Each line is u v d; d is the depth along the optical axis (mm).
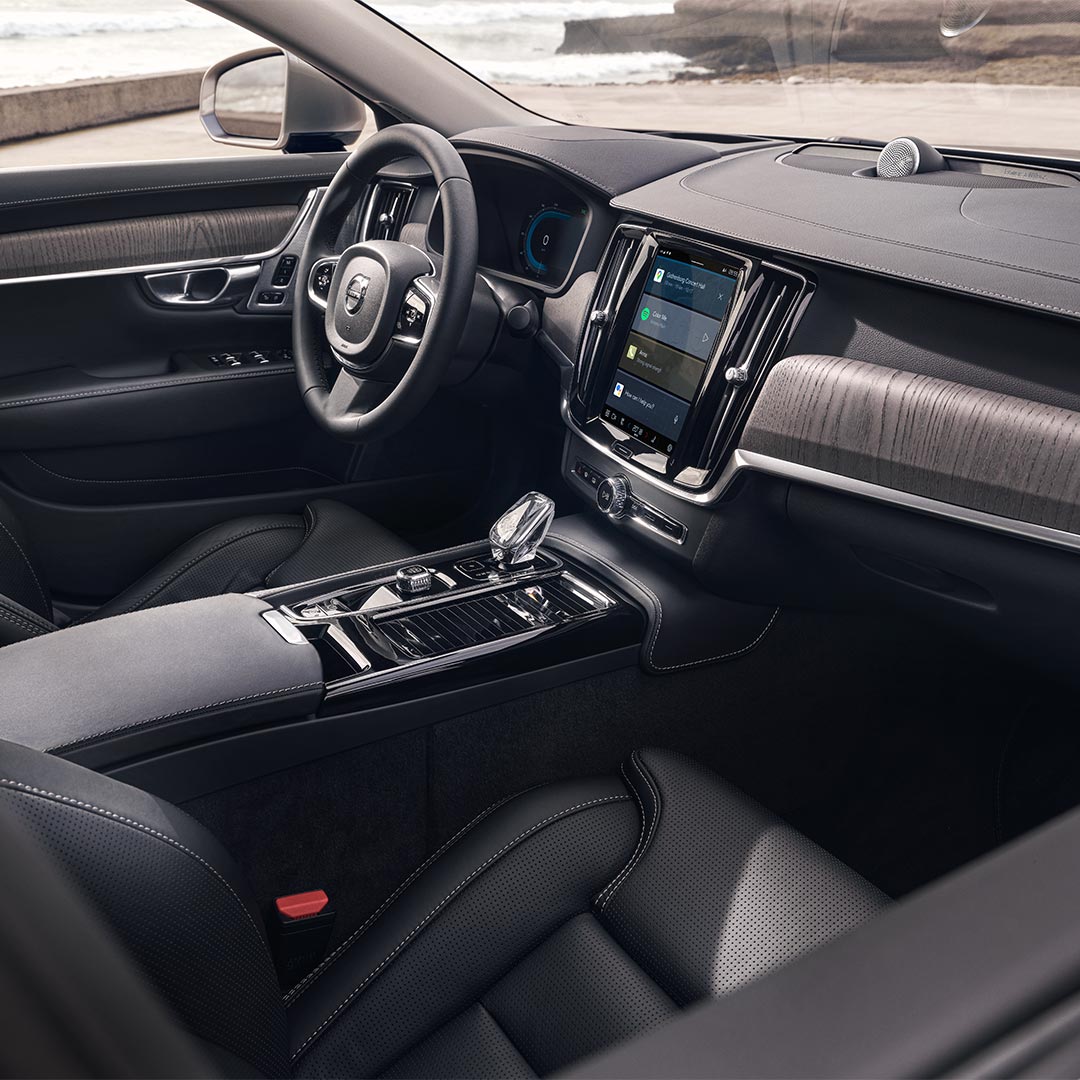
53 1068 307
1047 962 298
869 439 1087
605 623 1222
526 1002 846
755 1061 263
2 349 1660
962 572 1074
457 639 1149
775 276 1216
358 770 1054
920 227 1158
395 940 867
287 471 1926
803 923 854
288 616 1110
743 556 1266
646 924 883
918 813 1457
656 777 996
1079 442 938
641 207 1405
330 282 1579
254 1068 589
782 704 1421
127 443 1751
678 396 1319
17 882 416
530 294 1595
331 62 1694
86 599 1775
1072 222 1115
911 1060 266
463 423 1911
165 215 1762
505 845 931
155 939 549
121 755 890
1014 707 1499
